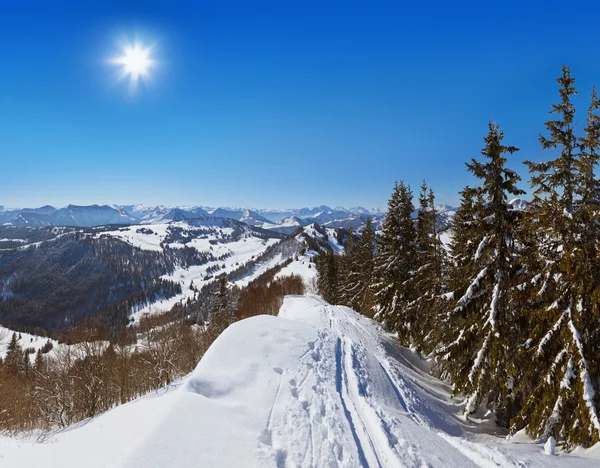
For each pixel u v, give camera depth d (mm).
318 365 12578
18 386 24156
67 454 8219
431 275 21766
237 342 12953
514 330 13820
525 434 12430
